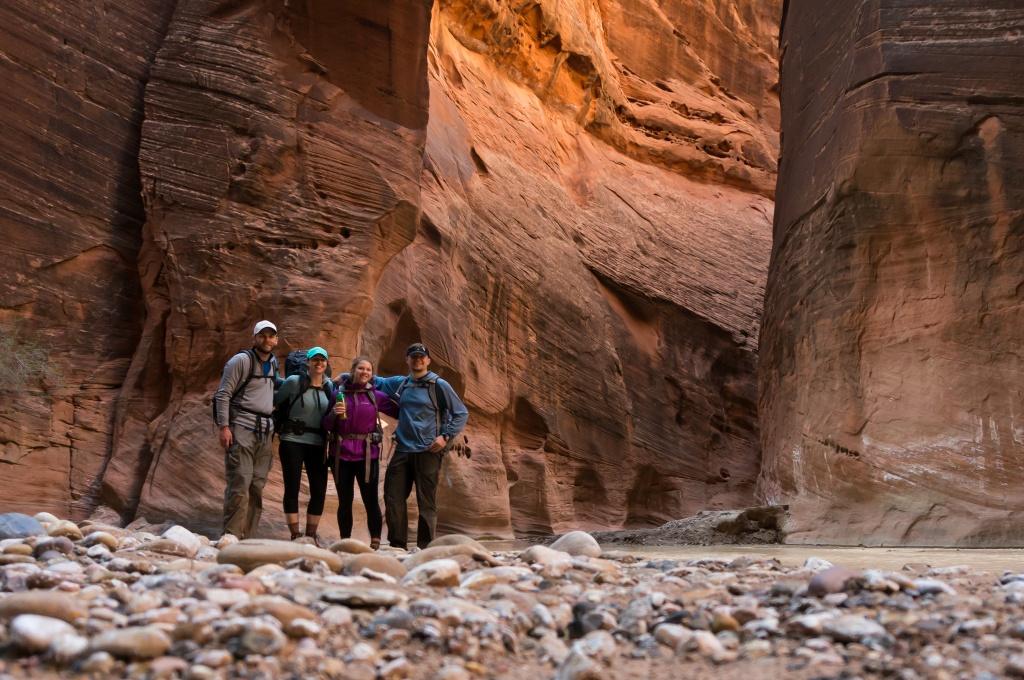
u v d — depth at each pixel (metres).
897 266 11.98
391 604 3.20
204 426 11.01
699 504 20.67
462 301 16.52
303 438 7.35
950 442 11.14
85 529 6.39
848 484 11.74
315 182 12.17
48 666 2.51
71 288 11.66
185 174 11.91
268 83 12.21
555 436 18.17
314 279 11.75
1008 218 11.45
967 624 2.80
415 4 12.97
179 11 12.48
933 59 12.08
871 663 2.52
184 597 3.27
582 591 3.81
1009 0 11.95
